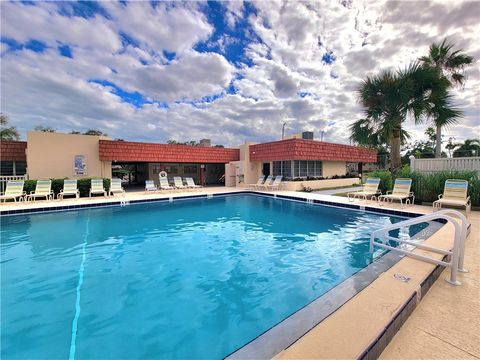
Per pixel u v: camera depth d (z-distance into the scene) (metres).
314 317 2.49
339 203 9.92
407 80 9.62
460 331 2.16
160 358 2.40
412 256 3.72
